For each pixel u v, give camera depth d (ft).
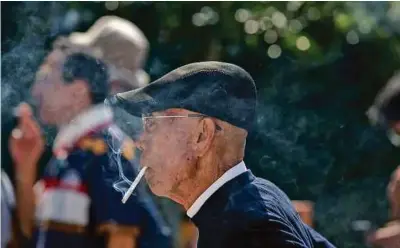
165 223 24.66
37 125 27.35
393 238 22.75
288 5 35.53
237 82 15.96
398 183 22.81
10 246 26.71
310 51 34.65
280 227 14.83
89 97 22.79
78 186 21.98
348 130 33.55
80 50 23.22
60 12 33.35
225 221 15.08
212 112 15.78
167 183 15.93
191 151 15.79
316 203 31.35
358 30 35.29
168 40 35.06
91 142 22.07
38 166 27.91
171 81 15.98
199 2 35.19
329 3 35.55
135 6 35.12
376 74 35.01
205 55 34.96
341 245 30.32
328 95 34.47
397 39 35.58
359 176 32.68
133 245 22.15
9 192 26.68
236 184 15.60
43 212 22.50
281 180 31.09
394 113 21.40
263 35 35.01
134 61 24.58
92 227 22.09
